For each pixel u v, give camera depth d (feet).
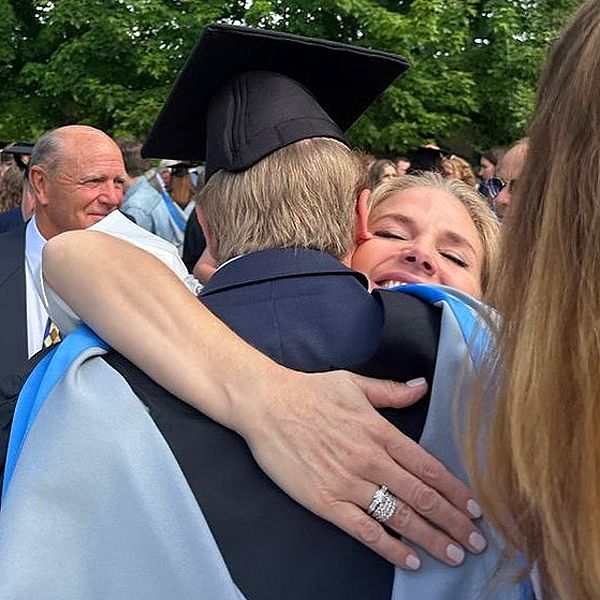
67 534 3.70
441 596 3.69
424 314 3.95
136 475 3.71
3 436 5.23
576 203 3.05
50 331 9.64
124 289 4.09
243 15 34.83
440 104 37.11
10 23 37.32
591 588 3.05
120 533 3.69
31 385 4.25
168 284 4.11
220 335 3.94
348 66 5.08
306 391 3.77
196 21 34.06
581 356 2.99
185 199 26.14
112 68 36.19
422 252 5.49
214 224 4.42
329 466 3.68
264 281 4.16
